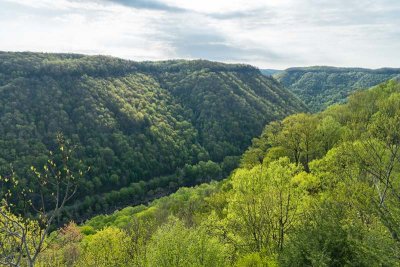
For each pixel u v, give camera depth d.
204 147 149.88
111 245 35.44
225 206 41.19
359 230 16.89
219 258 24.20
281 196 26.62
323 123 55.34
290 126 56.28
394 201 15.77
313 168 35.72
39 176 9.30
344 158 23.95
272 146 67.75
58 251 21.89
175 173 131.25
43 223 8.93
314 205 23.20
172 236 24.70
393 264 13.45
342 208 20.03
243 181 30.06
